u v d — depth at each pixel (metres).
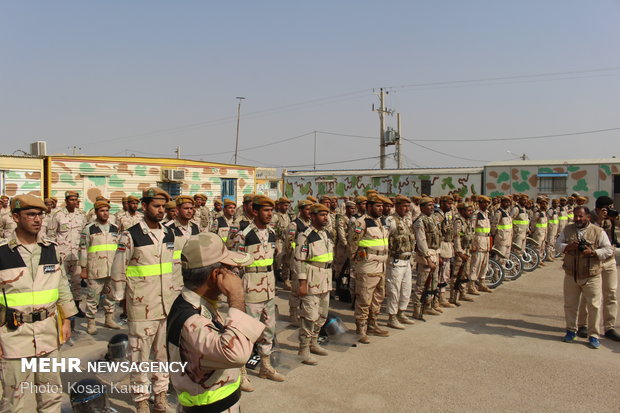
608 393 5.20
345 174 29.42
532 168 23.52
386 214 7.35
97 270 7.39
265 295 5.53
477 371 5.84
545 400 5.03
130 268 4.70
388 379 5.59
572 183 22.56
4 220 11.04
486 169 24.72
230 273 2.44
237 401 2.54
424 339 7.14
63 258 9.06
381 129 37.34
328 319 7.20
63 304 4.06
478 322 8.09
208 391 2.38
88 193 15.20
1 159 13.36
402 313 7.98
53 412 3.95
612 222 8.75
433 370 5.87
